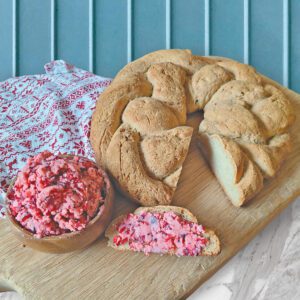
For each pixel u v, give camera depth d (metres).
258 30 0.82
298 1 0.82
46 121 0.66
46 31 0.88
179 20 0.84
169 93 0.57
